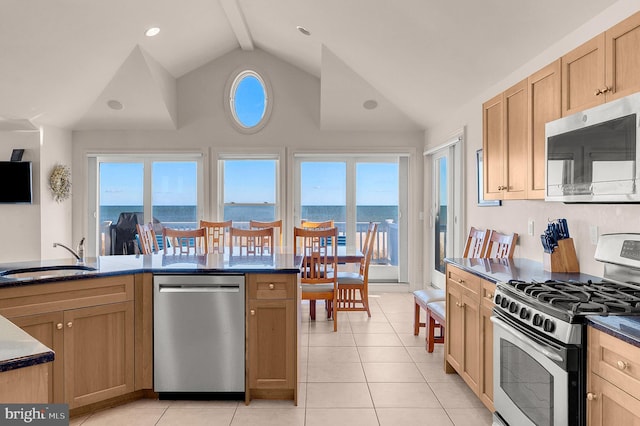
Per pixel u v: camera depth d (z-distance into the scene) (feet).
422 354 11.80
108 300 8.39
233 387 8.84
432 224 18.94
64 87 14.94
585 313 5.21
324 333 13.61
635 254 6.53
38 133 16.60
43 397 4.29
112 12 12.37
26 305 7.48
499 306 6.95
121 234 19.49
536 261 10.01
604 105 5.83
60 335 7.84
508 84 10.91
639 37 5.55
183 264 9.37
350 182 19.75
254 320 8.79
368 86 16.43
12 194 16.21
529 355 6.10
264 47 18.08
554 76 7.52
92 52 13.79
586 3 7.32
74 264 9.29
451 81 12.85
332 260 14.79
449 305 10.30
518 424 6.44
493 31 9.32
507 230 11.53
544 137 7.88
